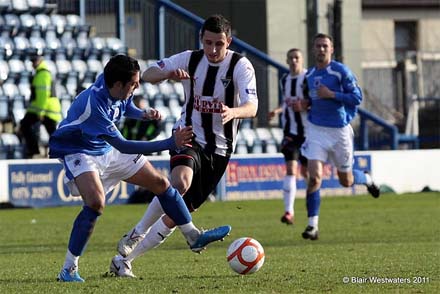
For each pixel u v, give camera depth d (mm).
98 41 59125
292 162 36312
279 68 58844
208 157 21109
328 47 30453
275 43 68312
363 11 89500
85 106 18438
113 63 18250
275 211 44156
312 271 20734
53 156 19203
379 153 55562
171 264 23297
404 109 65875
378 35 89625
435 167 57375
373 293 16859
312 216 30266
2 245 29938
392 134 60000
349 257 24297
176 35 58594
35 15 58594
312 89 30547
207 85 20891
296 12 68562
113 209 45500
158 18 58500
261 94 58781
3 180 45938
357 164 54812
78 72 57031
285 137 36719
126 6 60344
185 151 20844
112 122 18531
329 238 30922
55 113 49688
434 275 19703
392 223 36781
